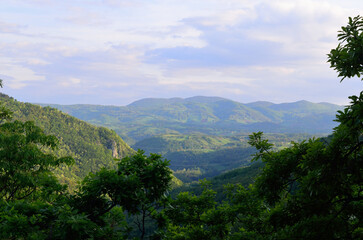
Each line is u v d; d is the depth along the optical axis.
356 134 5.68
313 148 5.96
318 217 5.80
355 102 5.60
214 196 9.66
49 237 5.70
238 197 9.45
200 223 9.55
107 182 6.38
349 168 5.71
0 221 5.85
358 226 6.10
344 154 5.86
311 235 5.57
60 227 5.68
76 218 5.64
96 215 6.64
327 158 5.83
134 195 6.46
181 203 9.53
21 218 5.61
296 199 6.57
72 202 6.69
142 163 7.20
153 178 6.77
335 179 5.73
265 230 7.89
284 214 6.64
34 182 12.04
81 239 5.84
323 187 5.79
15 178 12.25
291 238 5.69
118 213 7.21
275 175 7.32
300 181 6.93
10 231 5.50
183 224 9.61
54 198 7.60
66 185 7.94
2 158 11.96
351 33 6.41
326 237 5.53
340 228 5.63
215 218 9.12
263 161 7.86
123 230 6.84
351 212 6.65
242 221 9.09
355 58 6.19
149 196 6.91
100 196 6.87
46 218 6.09
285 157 7.48
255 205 9.02
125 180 6.43
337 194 5.98
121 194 6.26
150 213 7.26
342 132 5.84
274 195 7.51
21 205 6.38
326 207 5.87
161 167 6.95
